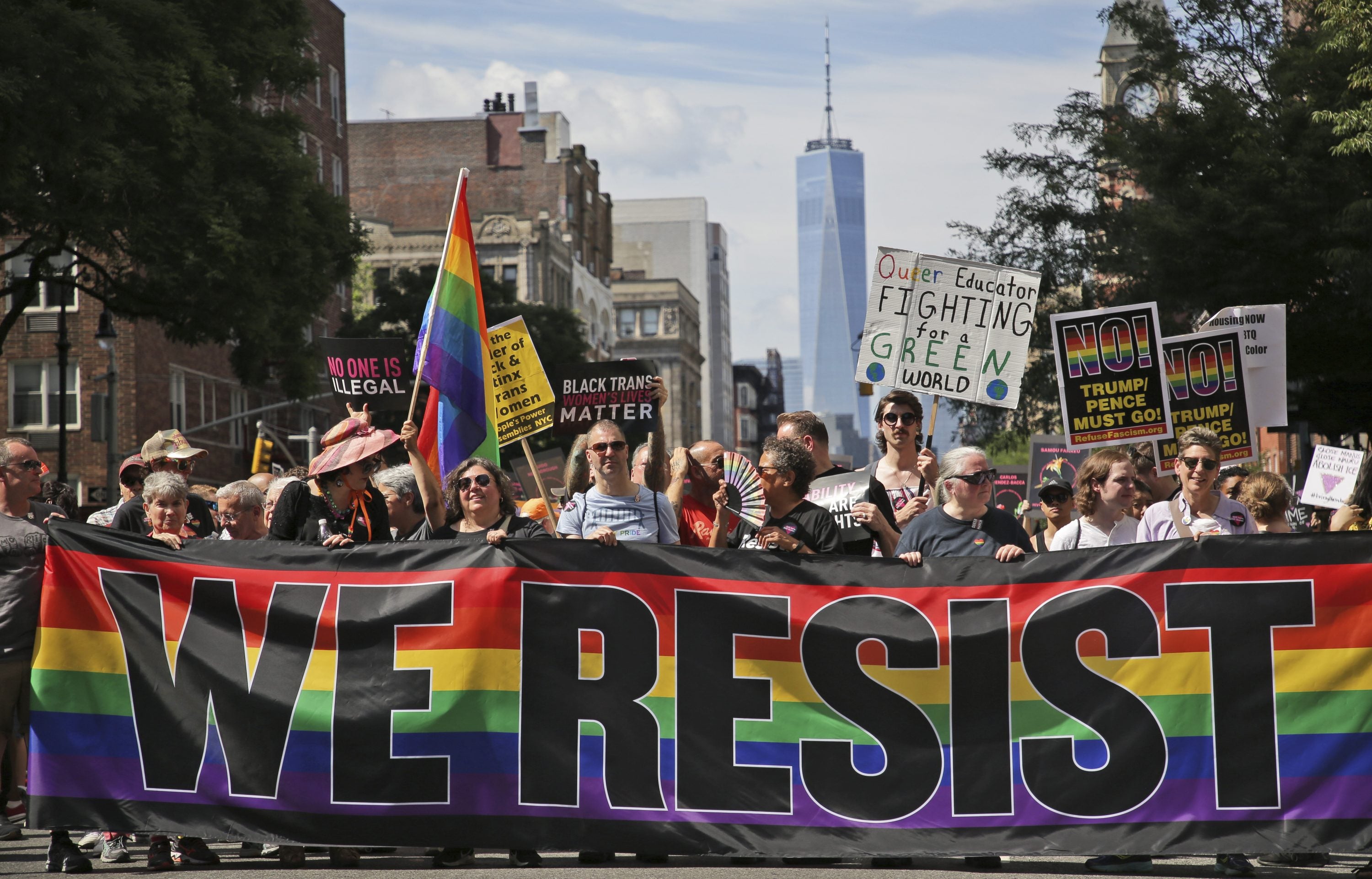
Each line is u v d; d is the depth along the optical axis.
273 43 27.06
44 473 7.86
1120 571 7.08
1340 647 6.90
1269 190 24.52
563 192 89.44
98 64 20.88
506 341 10.92
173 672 7.34
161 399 42.38
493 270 80.50
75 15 20.91
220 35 26.42
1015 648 7.10
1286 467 39.78
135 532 8.88
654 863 7.38
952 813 7.04
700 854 7.09
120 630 7.37
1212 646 6.97
